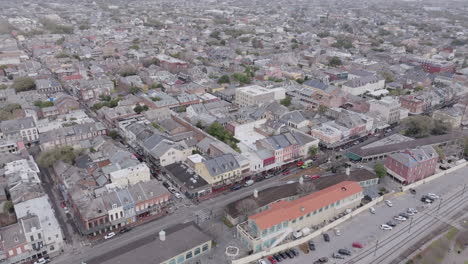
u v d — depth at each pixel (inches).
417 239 5556.1
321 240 5502.0
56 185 6820.9
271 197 6190.9
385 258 5152.6
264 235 5231.3
